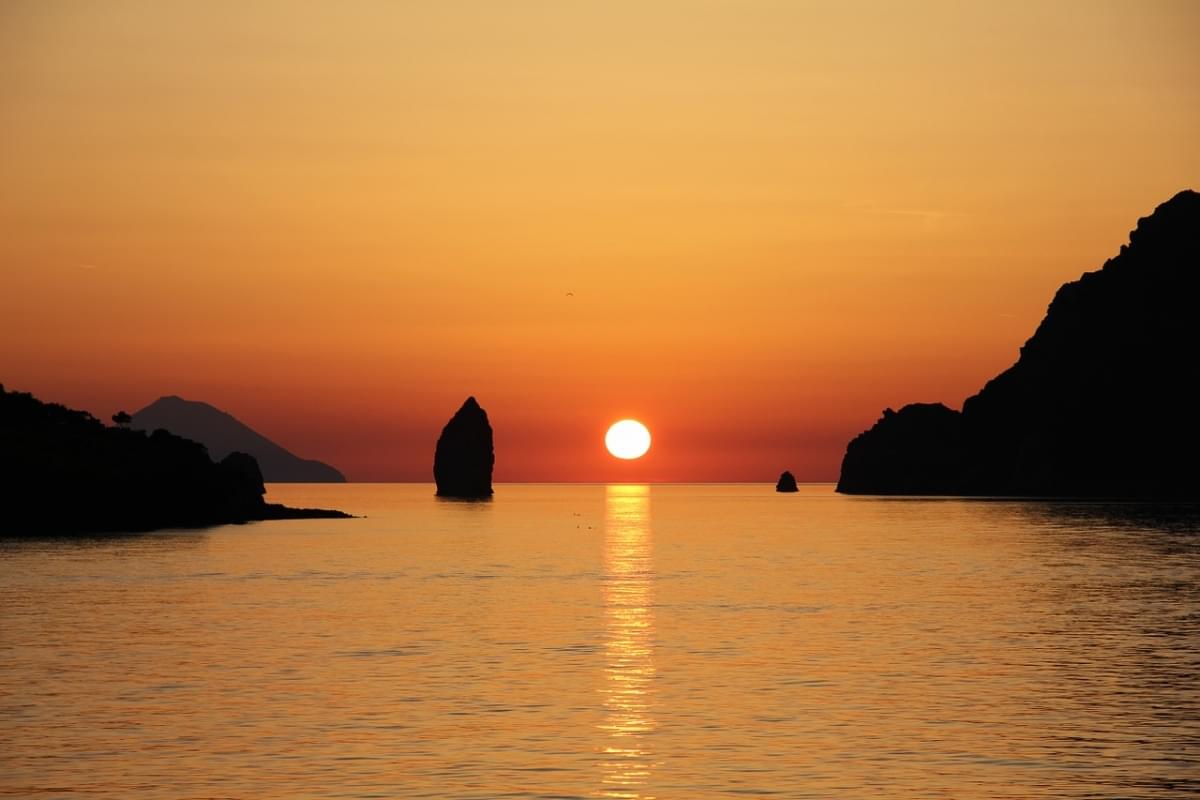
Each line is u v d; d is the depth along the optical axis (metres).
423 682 52.97
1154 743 41.44
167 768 37.94
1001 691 50.97
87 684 52.25
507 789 35.72
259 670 56.12
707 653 61.88
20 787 35.88
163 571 114.44
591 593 95.38
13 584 100.44
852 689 51.44
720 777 37.09
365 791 35.50
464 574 114.81
